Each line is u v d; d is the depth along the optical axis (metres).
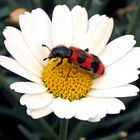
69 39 0.15
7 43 0.15
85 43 0.15
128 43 0.15
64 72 0.15
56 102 0.14
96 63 0.14
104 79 0.15
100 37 0.15
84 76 0.15
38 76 0.15
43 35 0.15
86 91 0.15
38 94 0.14
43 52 0.15
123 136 0.17
